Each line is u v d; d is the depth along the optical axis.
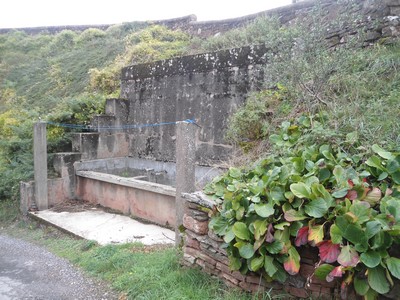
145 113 7.14
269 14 9.14
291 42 4.51
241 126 4.48
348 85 3.84
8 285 3.68
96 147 7.18
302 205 2.35
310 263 2.32
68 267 4.06
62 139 7.26
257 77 5.09
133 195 5.91
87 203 6.79
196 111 6.00
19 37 16.23
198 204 3.10
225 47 8.56
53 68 12.40
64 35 14.86
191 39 11.43
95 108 7.80
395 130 2.97
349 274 2.02
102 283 3.51
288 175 2.51
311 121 3.44
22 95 11.64
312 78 3.93
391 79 3.80
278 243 2.30
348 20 4.62
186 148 3.70
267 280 2.46
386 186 2.34
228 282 2.80
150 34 11.71
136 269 3.49
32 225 5.95
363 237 1.97
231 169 3.23
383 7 4.45
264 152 3.95
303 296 2.35
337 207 2.19
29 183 6.38
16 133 7.79
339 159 2.77
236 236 2.46
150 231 5.11
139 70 7.24
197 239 3.10
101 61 11.53
